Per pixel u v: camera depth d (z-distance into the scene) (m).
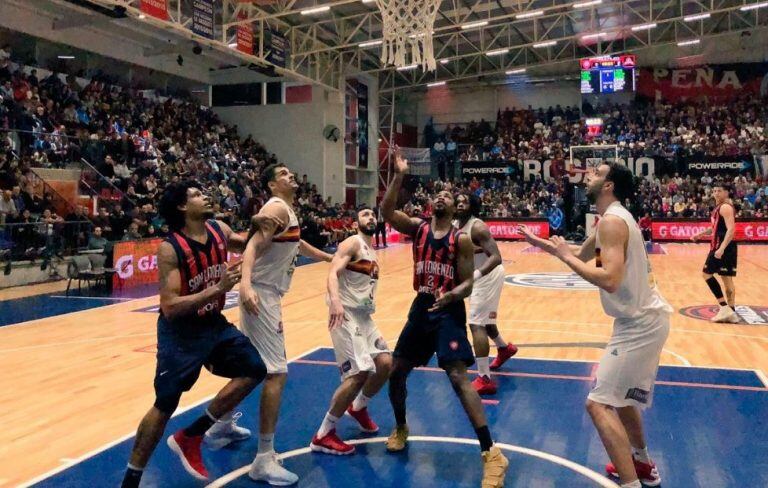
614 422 3.15
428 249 3.86
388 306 10.23
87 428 4.50
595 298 10.94
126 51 21.34
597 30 25.25
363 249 4.20
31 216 13.34
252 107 26.38
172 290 3.24
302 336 7.81
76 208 14.73
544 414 4.75
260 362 3.53
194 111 23.62
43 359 6.62
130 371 6.12
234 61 24.78
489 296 5.41
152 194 16.67
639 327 3.15
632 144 27.11
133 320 8.95
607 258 3.05
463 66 30.48
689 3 24.03
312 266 16.89
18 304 10.43
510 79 31.64
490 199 27.03
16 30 17.48
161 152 19.31
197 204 3.36
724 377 5.78
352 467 3.79
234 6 18.47
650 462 3.50
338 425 4.57
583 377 5.83
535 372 6.03
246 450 4.09
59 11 18.31
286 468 3.77
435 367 6.19
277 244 3.83
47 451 4.06
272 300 3.83
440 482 3.56
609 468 3.65
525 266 16.45
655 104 28.97
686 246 21.58
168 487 3.52
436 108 33.19
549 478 3.61
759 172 24.84
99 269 12.50
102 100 18.98
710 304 10.08
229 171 21.33
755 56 27.75
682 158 25.62
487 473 3.42
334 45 25.06
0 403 5.10
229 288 3.18
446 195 3.87
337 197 26.67
